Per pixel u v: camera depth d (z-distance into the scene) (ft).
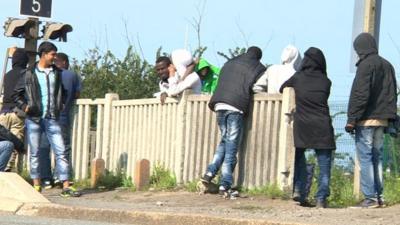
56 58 93.50
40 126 85.92
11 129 93.35
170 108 91.50
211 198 80.38
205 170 86.74
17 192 77.41
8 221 67.15
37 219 69.31
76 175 102.68
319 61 73.87
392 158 81.87
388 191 76.28
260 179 81.20
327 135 72.69
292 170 78.43
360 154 71.72
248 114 82.38
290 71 80.69
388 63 72.02
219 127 82.12
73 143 103.65
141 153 95.61
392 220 64.18
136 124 96.63
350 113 71.15
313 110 72.84
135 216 68.85
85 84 129.70
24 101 86.12
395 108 72.13
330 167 73.97
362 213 67.82
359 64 71.05
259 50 83.20
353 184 77.87
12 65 94.63
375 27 76.02
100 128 101.24
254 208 73.15
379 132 71.87
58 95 85.92
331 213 68.33
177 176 89.61
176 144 90.12
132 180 94.63
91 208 71.87
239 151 83.25
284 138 78.28
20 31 104.88
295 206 73.97
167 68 91.91
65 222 67.31
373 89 71.00
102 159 97.50
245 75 81.00
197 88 90.33
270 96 80.18
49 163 96.22
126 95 128.67
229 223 63.87
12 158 99.45
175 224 66.44
